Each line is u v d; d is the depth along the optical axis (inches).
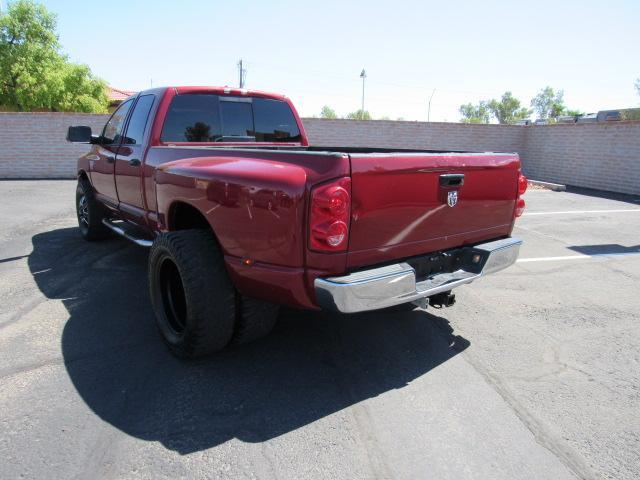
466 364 131.5
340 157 95.2
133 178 178.1
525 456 94.8
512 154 140.8
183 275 115.8
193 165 127.6
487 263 127.6
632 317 166.7
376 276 101.1
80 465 88.7
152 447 94.3
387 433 101.0
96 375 120.4
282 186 98.9
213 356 132.5
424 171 111.4
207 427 101.1
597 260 239.0
